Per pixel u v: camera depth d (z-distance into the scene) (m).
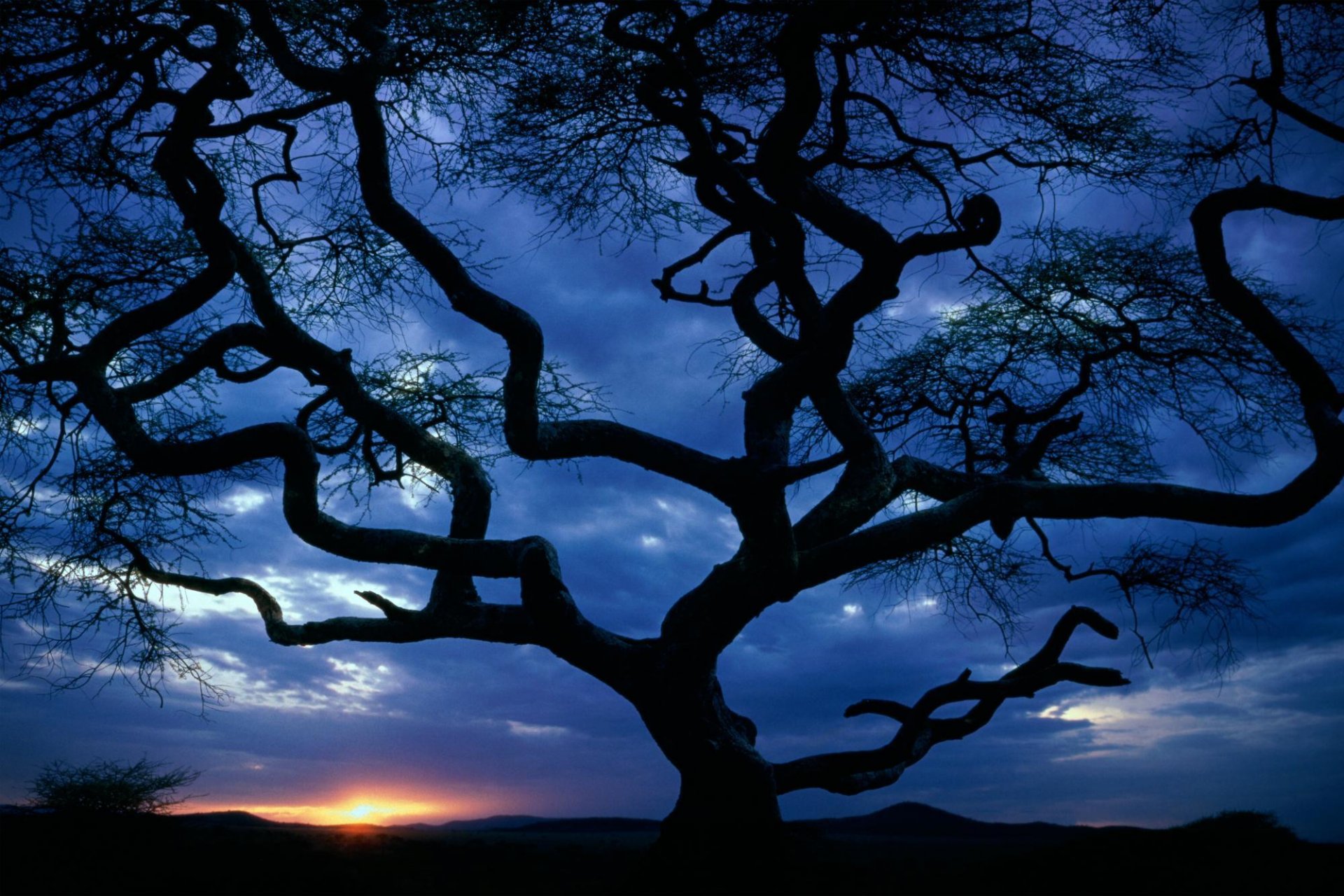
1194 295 8.74
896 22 6.72
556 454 7.06
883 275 6.89
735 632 7.33
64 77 7.43
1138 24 7.04
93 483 8.92
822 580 7.60
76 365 7.25
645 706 7.44
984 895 7.25
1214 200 7.65
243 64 8.26
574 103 8.15
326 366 8.08
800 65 6.26
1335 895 6.95
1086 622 8.82
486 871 8.45
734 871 6.96
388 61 7.17
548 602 7.16
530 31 7.62
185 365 7.80
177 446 7.14
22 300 8.47
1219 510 7.49
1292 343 7.61
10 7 7.07
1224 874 7.57
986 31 7.09
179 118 7.17
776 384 7.70
